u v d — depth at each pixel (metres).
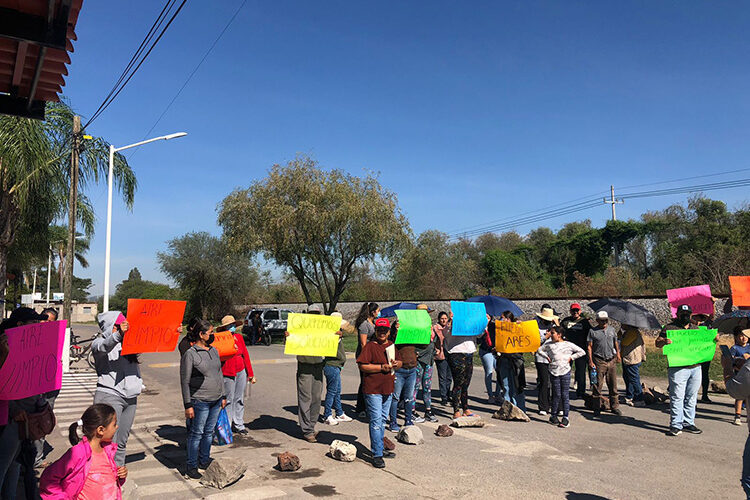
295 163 27.80
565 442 7.71
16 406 4.35
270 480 5.97
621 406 10.38
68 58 4.93
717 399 11.02
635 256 44.19
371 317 9.34
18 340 3.97
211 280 49.34
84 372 17.47
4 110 5.88
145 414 9.90
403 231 28.39
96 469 3.49
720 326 9.40
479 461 6.75
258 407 10.42
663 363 15.13
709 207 40.47
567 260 47.22
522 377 9.45
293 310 43.38
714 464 6.65
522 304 23.23
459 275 42.00
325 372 8.87
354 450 6.79
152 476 6.09
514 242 69.00
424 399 9.20
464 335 8.91
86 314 80.38
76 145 18.31
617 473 6.28
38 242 20.03
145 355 23.36
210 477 5.72
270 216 26.97
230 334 7.98
